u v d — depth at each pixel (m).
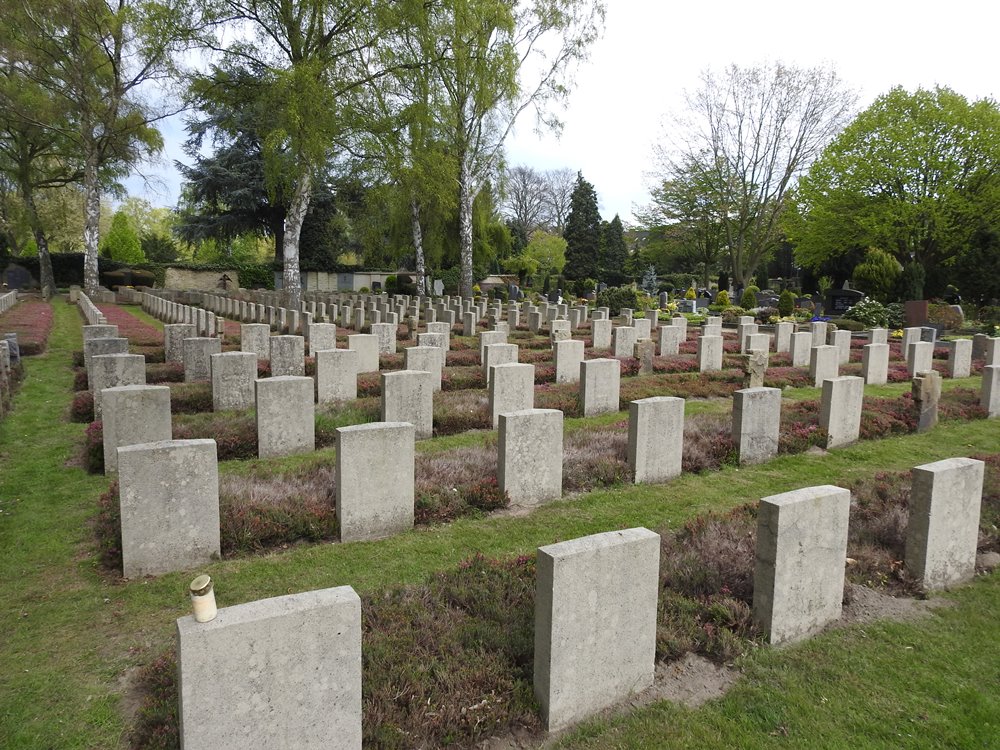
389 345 17.58
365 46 25.34
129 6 28.52
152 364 14.59
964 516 5.59
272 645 3.03
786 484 8.32
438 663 3.95
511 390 10.68
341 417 10.15
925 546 5.38
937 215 37.38
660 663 4.32
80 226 57.91
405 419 9.76
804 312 36.31
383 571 5.70
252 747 3.05
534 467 7.45
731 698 3.97
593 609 3.76
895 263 36.12
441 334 15.94
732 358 19.02
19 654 4.41
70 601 5.13
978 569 5.89
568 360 14.49
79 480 7.91
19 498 7.33
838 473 8.84
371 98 27.50
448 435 10.28
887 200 40.12
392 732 3.43
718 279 70.50
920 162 38.16
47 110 32.16
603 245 72.38
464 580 4.98
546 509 7.33
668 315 32.16
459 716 3.60
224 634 2.92
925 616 5.03
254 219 51.91
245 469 8.05
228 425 9.15
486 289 57.06
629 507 7.39
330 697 3.20
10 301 33.72
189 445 5.64
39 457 8.82
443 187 29.45
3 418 10.67
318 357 11.41
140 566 5.55
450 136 33.06
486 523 6.88
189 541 5.72
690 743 3.58
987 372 12.52
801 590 4.65
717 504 7.54
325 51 25.78
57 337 20.77
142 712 3.69
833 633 4.76
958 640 4.69
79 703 3.89
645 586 3.97
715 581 5.05
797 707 3.90
